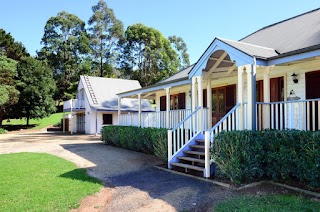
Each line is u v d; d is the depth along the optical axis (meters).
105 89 31.91
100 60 61.16
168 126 12.52
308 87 8.76
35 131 35.38
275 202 5.25
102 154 13.12
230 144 6.71
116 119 30.00
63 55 57.94
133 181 7.87
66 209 5.64
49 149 15.68
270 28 12.97
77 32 61.44
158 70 54.69
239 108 7.91
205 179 7.43
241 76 7.88
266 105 7.70
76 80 55.41
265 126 7.64
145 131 12.52
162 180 7.78
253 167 6.55
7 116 38.06
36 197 6.40
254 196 5.73
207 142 7.65
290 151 6.08
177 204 5.73
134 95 16.72
